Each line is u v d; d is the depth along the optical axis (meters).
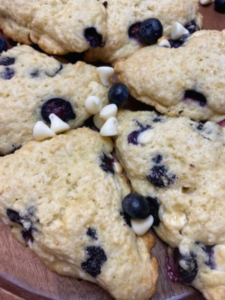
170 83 0.14
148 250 0.13
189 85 0.14
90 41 0.14
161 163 0.13
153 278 0.13
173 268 0.13
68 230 0.12
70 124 0.14
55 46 0.15
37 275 0.13
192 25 0.16
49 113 0.14
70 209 0.12
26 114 0.13
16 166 0.12
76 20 0.14
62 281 0.13
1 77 0.14
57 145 0.13
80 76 0.14
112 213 0.12
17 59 0.14
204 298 0.13
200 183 0.12
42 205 0.12
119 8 0.15
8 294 0.13
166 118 0.14
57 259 0.13
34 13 0.14
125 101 0.14
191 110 0.14
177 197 0.12
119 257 0.12
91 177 0.12
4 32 0.16
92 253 0.12
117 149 0.14
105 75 0.14
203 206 0.12
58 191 0.12
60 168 0.12
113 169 0.14
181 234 0.12
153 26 0.15
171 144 0.13
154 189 0.13
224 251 0.12
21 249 0.13
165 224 0.13
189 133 0.13
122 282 0.12
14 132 0.13
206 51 0.14
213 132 0.13
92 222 0.12
